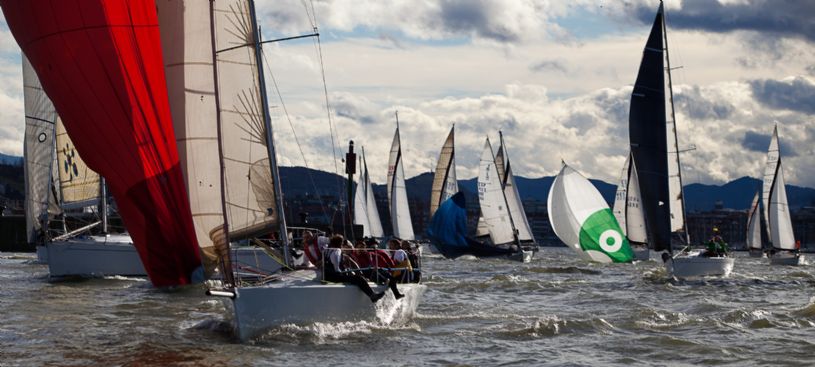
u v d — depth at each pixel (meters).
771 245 91.75
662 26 56.47
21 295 33.41
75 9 28.09
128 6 28.17
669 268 50.62
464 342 22.16
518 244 85.19
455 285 42.62
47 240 41.50
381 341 21.61
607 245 71.69
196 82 23.69
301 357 19.39
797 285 45.66
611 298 36.19
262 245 25.52
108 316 27.00
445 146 97.94
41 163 48.19
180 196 29.41
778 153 92.25
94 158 29.16
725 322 26.69
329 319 21.64
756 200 113.69
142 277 41.50
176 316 27.05
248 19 24.20
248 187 24.22
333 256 21.98
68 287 37.25
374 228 102.44
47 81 28.84
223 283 22.64
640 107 56.41
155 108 28.70
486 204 86.94
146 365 18.70
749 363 19.91
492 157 87.31
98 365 18.73
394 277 23.69
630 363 19.81
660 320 26.78
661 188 56.19
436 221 85.81
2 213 92.12
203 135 23.62
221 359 19.20
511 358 20.12
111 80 28.39
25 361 19.22
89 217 48.84
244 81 24.20
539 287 42.38
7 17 28.98
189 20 23.62
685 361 20.16
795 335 24.16
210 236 23.31
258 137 24.33
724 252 51.47
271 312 20.78
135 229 29.70
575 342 22.64
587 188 72.81
